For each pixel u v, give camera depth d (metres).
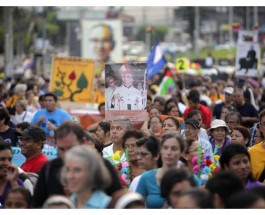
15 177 16.50
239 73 42.53
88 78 36.78
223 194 13.58
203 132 23.42
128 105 24.05
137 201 13.24
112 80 24.09
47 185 14.34
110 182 13.41
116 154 19.84
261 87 54.50
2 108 23.83
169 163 15.98
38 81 50.75
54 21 170.00
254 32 44.03
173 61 99.69
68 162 12.71
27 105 35.59
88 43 92.50
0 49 115.38
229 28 130.38
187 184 13.76
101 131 23.53
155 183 15.95
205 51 169.62
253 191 12.59
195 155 18.25
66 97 36.72
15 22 118.19
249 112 31.61
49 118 28.73
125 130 20.36
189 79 57.25
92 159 12.74
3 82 53.34
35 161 19.55
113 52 92.88
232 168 16.05
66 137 14.12
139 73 23.97
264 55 130.38
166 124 22.97
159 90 43.03
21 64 107.25
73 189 12.74
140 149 17.19
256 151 18.97
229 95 33.34
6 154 16.45
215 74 57.56
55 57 36.66
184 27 193.12
